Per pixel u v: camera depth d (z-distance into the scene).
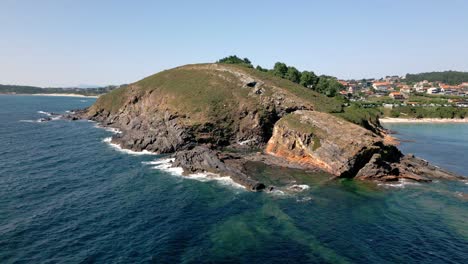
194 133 90.31
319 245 35.91
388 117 183.38
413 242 37.00
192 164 67.19
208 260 32.47
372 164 62.41
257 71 129.62
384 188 56.75
